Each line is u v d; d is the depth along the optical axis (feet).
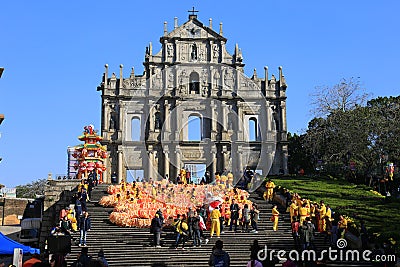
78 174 209.67
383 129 211.00
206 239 108.68
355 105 230.07
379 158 213.46
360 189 180.86
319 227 118.01
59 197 184.44
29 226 215.10
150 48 266.36
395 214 134.51
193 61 268.00
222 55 270.67
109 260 98.53
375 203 152.15
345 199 158.61
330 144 222.28
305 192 168.35
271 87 272.10
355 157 218.38
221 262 61.82
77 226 121.80
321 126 236.02
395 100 283.18
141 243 108.88
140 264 97.19
